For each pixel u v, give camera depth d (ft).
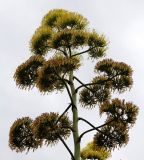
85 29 43.62
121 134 35.78
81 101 41.22
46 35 42.52
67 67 34.71
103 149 37.55
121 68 38.04
